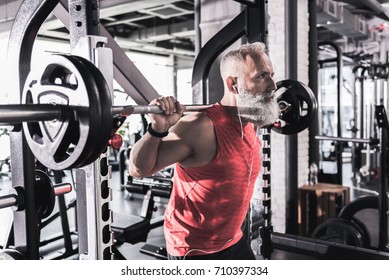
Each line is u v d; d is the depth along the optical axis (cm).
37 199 146
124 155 648
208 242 162
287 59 393
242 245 179
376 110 298
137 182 387
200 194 154
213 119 146
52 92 109
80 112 102
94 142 104
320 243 330
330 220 342
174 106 129
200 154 146
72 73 111
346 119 1027
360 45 769
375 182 706
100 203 139
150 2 462
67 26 240
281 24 397
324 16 526
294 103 222
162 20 777
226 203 157
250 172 159
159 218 461
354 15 605
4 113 94
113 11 495
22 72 140
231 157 150
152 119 130
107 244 143
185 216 160
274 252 346
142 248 375
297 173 407
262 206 227
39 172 148
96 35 130
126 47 830
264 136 223
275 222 418
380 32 688
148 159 136
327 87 1025
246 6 219
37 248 143
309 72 436
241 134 152
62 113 104
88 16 128
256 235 230
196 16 385
